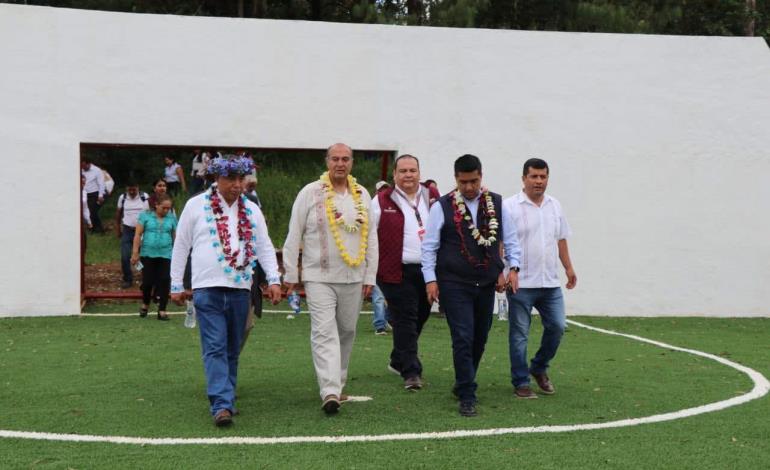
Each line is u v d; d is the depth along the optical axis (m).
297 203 7.31
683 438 6.43
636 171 14.34
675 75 14.38
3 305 12.79
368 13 22.89
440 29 13.95
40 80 12.90
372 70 13.81
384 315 11.50
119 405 7.30
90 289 15.93
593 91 14.27
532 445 6.18
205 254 6.77
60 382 8.20
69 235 12.98
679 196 14.41
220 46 13.40
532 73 14.17
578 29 24.81
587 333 12.14
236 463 5.69
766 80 14.50
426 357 9.80
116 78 13.12
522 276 7.64
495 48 14.09
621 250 14.31
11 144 12.82
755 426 6.82
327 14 27.86
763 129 14.52
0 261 12.78
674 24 26.81
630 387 8.28
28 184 12.88
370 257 7.46
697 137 14.44
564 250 7.90
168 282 12.56
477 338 7.30
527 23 26.02
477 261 7.08
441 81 13.99
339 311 7.36
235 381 7.14
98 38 13.06
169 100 13.28
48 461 5.71
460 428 6.63
